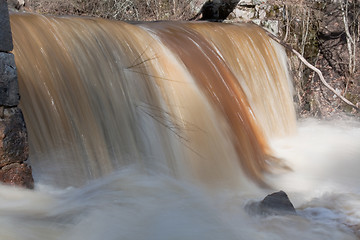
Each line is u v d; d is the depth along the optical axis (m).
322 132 9.99
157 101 6.27
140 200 4.77
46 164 4.74
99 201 4.50
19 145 4.37
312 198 6.00
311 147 8.79
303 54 11.45
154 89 6.31
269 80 9.42
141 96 6.08
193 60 7.33
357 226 4.98
